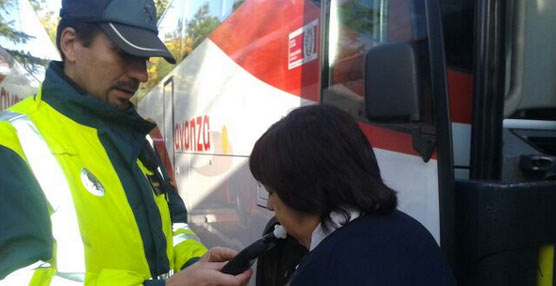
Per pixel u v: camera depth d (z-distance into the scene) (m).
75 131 1.52
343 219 1.30
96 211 1.45
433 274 1.26
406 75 1.87
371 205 1.29
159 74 6.10
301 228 1.40
